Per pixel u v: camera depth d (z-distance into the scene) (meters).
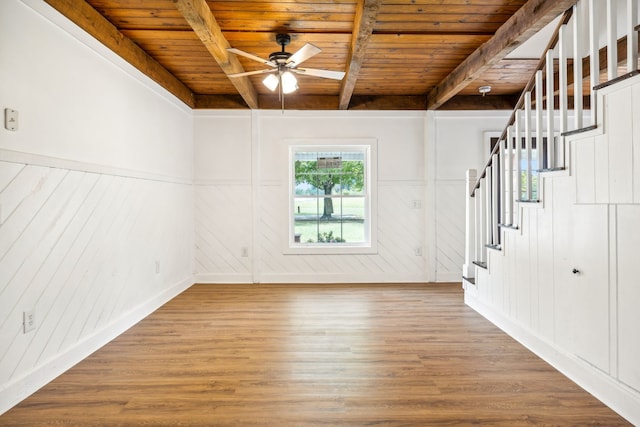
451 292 4.71
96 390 2.30
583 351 2.31
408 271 5.35
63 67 2.57
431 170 5.28
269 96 5.22
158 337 3.19
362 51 3.18
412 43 3.51
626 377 1.98
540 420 1.98
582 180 2.30
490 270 3.58
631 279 1.94
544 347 2.71
